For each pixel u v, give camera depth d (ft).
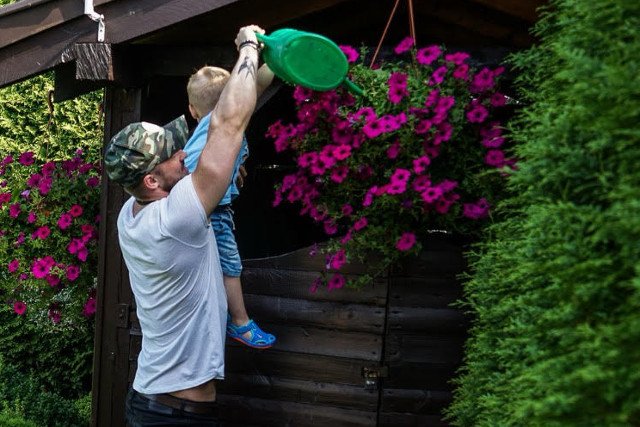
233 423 10.73
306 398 10.46
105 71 10.04
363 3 12.37
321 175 9.50
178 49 10.62
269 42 8.50
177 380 7.70
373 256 10.01
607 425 4.58
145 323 7.90
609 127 5.09
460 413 8.46
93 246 12.67
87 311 13.07
